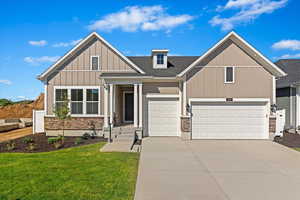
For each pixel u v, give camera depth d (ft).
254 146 38.34
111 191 18.37
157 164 26.86
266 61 43.55
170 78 46.98
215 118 45.57
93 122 48.83
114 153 32.48
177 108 49.01
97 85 49.42
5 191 18.22
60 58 48.55
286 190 19.07
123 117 56.70
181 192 18.52
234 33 43.47
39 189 18.63
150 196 17.66
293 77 56.85
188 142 42.14
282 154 32.42
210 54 45.39
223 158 29.99
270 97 45.06
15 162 27.48
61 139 43.39
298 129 51.16
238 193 18.40
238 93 45.27
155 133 49.08
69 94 49.42
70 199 16.79
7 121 85.97
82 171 23.58
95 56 49.70
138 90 48.73
